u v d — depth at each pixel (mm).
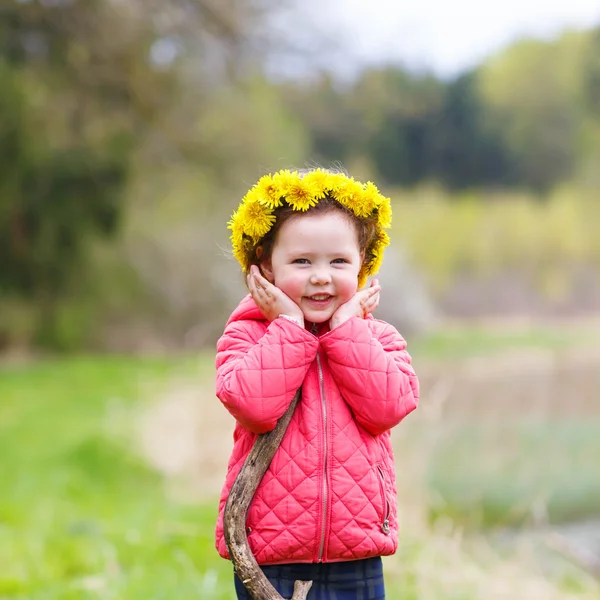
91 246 16219
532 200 32812
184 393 10664
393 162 37062
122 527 5625
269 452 2492
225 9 16203
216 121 17859
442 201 29562
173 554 4996
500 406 10898
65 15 15312
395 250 19359
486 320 24031
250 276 2658
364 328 2566
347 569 2572
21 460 7617
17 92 14438
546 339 18625
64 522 5773
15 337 15891
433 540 5668
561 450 8836
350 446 2525
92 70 15922
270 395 2455
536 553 6027
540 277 27375
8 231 15234
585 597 5035
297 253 2582
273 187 2594
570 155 36906
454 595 4730
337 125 25094
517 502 7043
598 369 13883
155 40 16344
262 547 2490
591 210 30391
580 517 6836
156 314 17109
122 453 7840
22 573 4723
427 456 7789
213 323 17031
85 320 16328
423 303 19219
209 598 4273
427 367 13883
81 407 10336
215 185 18125
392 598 4473
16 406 10453
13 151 14516
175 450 8172
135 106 16578
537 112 37625
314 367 2615
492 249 27516
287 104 22141
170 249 17234
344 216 2619
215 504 6527
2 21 14945
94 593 4391
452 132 38094
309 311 2611
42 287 16141
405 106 27938
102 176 15523
